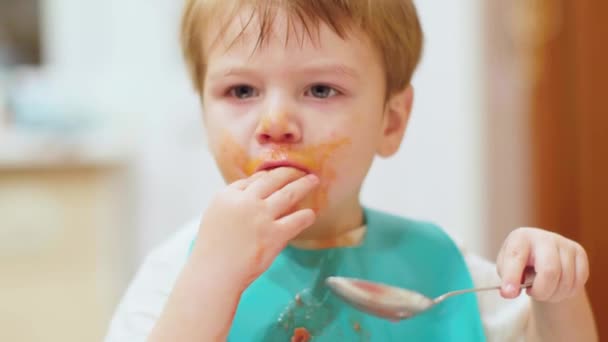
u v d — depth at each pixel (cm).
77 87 178
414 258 64
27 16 177
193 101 180
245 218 49
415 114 173
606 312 126
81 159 143
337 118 54
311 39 52
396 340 58
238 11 53
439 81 170
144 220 178
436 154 173
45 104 148
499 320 62
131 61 182
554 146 144
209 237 50
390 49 59
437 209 174
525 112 152
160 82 182
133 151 162
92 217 147
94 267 149
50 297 146
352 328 57
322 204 54
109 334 62
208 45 57
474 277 64
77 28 181
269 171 52
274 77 52
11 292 143
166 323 48
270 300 58
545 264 50
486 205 166
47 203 143
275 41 52
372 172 176
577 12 133
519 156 157
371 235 64
